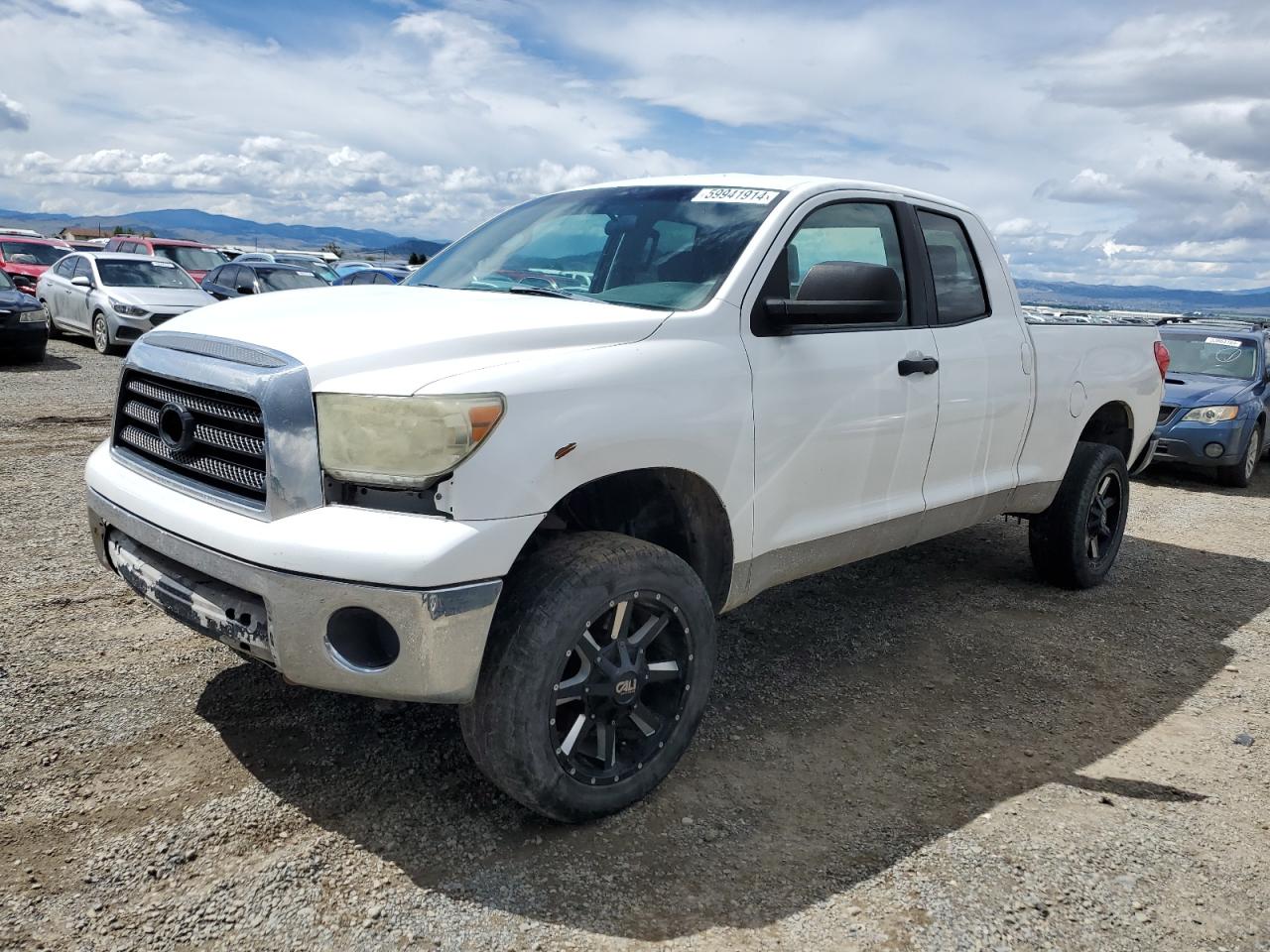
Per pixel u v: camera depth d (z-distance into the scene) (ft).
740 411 10.32
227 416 8.66
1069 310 31.73
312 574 7.88
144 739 10.32
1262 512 27.53
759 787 10.22
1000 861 9.04
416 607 7.79
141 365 9.85
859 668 13.67
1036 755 11.33
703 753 10.93
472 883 8.30
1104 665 14.25
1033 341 15.31
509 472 8.20
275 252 89.04
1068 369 16.14
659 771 9.68
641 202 12.53
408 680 7.99
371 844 8.75
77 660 12.13
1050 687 13.35
